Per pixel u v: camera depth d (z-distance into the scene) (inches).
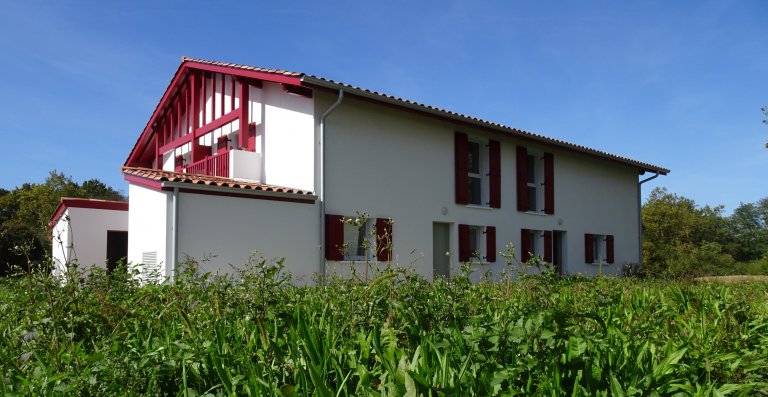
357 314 142.1
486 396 93.0
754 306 199.3
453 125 510.0
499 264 537.6
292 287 230.1
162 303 169.8
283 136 433.1
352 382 109.0
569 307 152.9
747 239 1973.4
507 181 557.6
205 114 508.7
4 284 215.8
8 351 131.4
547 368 100.8
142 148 637.3
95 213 458.9
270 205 378.6
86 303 161.8
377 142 447.8
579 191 645.3
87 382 98.0
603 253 674.8
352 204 426.0
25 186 1362.0
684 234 1240.2
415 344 118.9
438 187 492.1
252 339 127.0
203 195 348.8
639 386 99.1
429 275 475.2
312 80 379.2
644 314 172.4
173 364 105.7
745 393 105.3
